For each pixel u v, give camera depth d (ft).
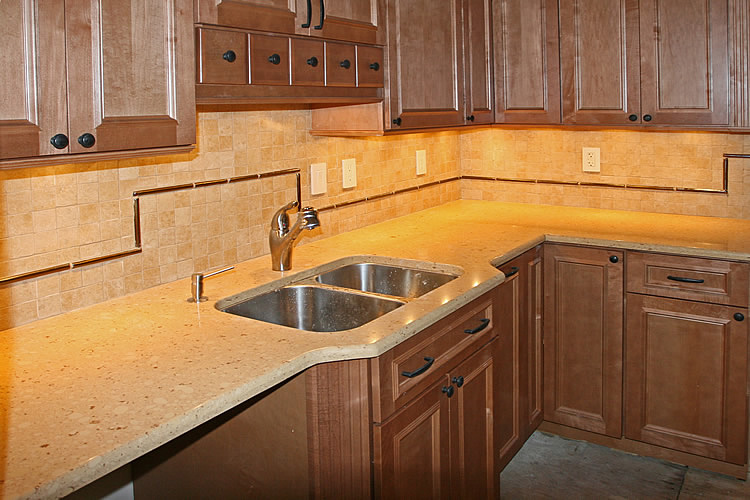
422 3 8.07
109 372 4.60
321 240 8.59
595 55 9.04
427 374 5.94
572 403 9.21
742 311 7.86
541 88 9.46
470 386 6.79
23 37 4.16
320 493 5.29
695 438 8.45
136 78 4.83
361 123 7.80
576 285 8.86
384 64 7.55
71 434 3.76
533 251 8.67
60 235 5.74
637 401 8.75
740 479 8.39
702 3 8.27
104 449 3.60
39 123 4.27
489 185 11.35
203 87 5.54
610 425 8.97
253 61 5.87
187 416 4.00
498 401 8.05
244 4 5.68
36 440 3.70
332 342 5.14
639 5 8.65
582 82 9.18
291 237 6.99
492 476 7.38
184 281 6.79
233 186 7.27
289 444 5.35
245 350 4.98
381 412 5.33
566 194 10.71
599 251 8.59
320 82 6.63
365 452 5.34
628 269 8.46
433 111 8.40
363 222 9.35
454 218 9.98
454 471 6.59
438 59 8.43
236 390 4.32
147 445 3.77
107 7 4.59
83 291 5.97
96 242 6.03
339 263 7.60
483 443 7.20
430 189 10.77
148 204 6.43
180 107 5.17
